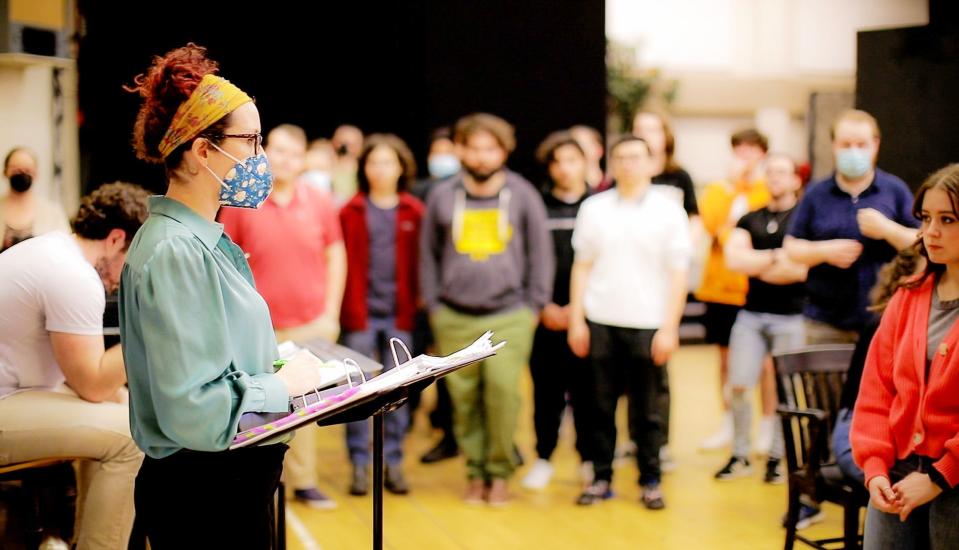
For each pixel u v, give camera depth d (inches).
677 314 153.3
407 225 168.4
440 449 186.5
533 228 154.7
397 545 139.7
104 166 229.8
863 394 93.4
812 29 358.3
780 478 168.2
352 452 165.5
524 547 138.8
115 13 239.8
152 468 69.7
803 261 146.1
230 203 72.1
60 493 108.3
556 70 279.7
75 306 96.1
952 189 84.7
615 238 154.2
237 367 69.3
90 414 97.1
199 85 68.9
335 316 159.5
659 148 182.2
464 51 273.4
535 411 170.6
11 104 163.0
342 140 250.4
